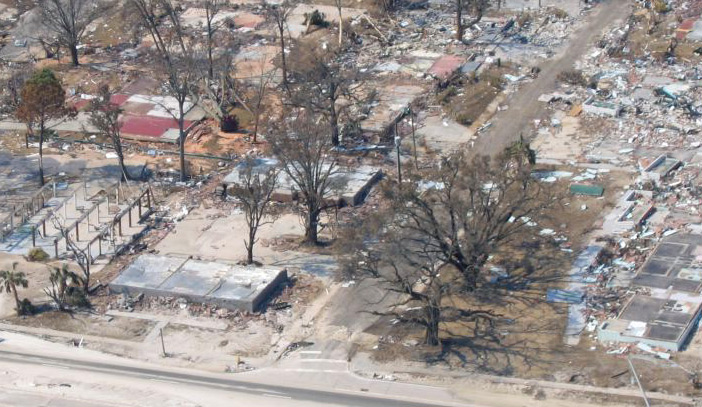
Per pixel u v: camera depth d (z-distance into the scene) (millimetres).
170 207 126625
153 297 108625
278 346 101500
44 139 139500
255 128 140875
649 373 92750
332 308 106312
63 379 98000
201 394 95062
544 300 104562
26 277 113250
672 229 114250
